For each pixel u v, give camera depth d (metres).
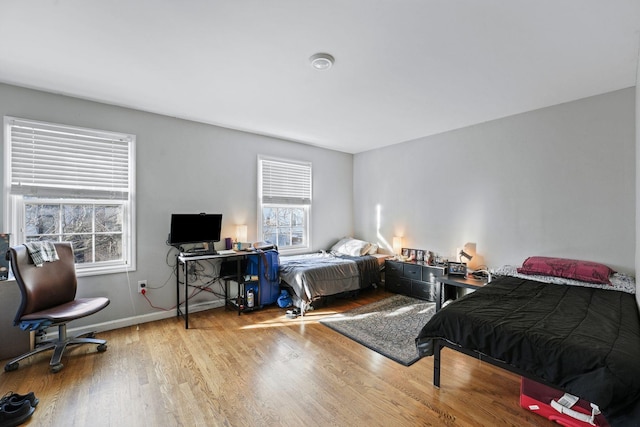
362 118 3.56
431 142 4.30
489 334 1.78
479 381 2.14
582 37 1.94
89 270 2.95
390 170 4.89
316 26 1.83
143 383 2.09
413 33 1.90
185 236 3.36
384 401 1.91
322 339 2.84
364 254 4.73
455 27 1.84
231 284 3.88
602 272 2.60
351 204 5.52
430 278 3.96
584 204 2.95
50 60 2.23
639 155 2.01
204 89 2.75
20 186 2.62
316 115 3.46
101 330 2.98
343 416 1.77
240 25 1.82
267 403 1.88
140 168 3.25
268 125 3.84
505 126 3.51
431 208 4.31
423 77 2.51
